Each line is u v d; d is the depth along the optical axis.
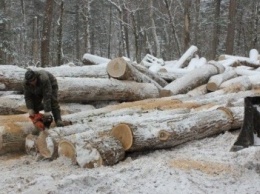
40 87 6.63
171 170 5.17
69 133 6.53
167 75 13.42
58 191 4.52
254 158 5.44
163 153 6.18
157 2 36.00
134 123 6.15
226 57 17.89
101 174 5.02
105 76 10.91
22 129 6.87
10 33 25.83
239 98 9.64
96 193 4.54
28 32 40.38
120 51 36.03
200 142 6.77
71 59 37.66
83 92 9.25
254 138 5.88
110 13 39.06
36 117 6.54
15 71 8.94
